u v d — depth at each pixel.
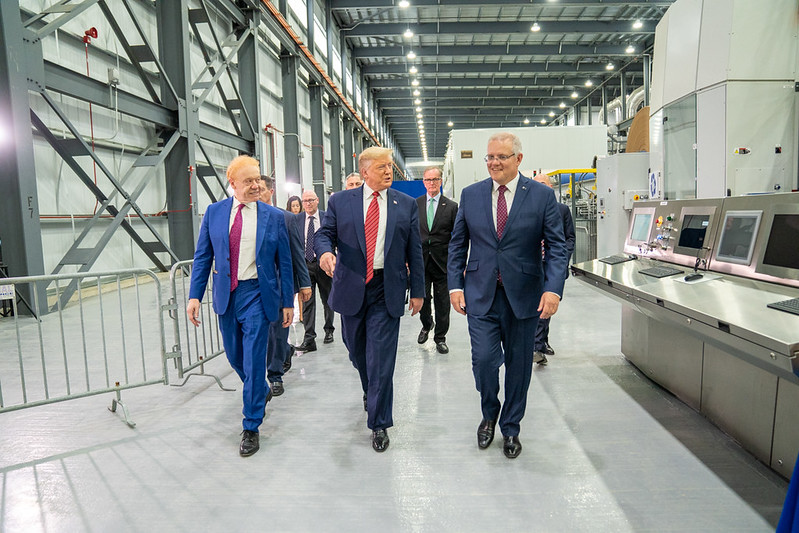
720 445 2.36
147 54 6.64
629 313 3.64
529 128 10.41
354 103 17.08
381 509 1.87
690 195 4.69
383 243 2.39
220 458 2.30
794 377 1.58
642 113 7.89
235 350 2.52
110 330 4.80
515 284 2.19
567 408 2.84
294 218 3.11
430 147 35.91
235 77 10.27
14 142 4.89
